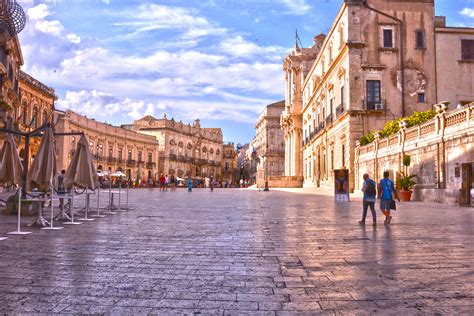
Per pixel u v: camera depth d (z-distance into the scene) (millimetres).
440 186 19375
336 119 36688
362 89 32656
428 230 9547
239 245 7531
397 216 13000
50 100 48656
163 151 84375
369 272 5461
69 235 8742
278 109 85438
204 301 4277
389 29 33156
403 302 4199
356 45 32719
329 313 3896
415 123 23188
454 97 33031
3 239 8148
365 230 9594
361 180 31078
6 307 4066
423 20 33375
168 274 5395
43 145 10555
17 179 13031
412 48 33156
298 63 63406
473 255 6535
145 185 69688
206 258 6391
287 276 5285
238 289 4711
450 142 18625
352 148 32656
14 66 34312
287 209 16188
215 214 13875
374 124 32594
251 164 111312
